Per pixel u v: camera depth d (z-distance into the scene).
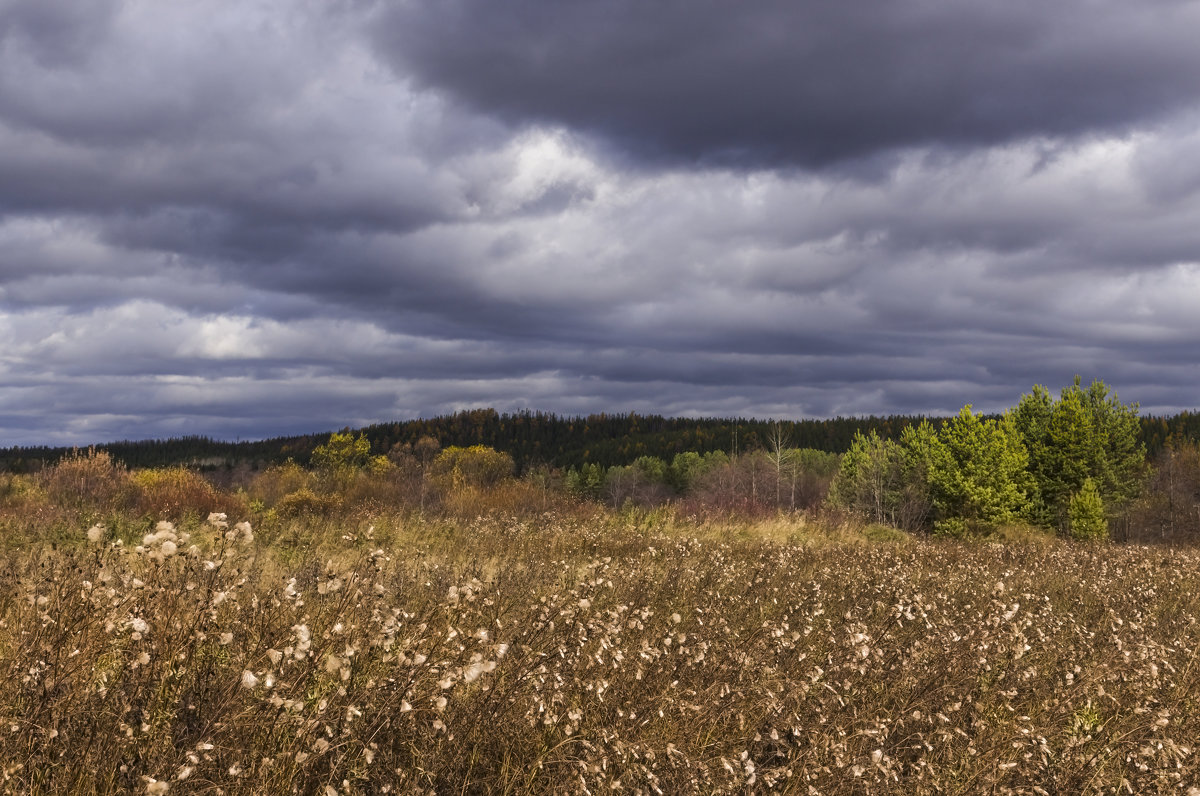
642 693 4.50
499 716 3.83
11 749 2.90
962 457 38.16
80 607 3.58
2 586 5.27
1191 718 5.06
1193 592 10.61
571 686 4.38
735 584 8.74
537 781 3.66
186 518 13.41
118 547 4.51
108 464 21.42
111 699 3.19
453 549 11.73
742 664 4.95
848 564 11.76
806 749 4.10
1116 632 6.98
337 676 3.71
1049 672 5.87
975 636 5.85
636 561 10.47
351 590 4.25
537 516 17.48
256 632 3.80
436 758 3.52
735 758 3.94
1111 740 4.70
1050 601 9.01
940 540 22.22
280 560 9.15
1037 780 4.24
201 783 2.86
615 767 3.70
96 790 2.86
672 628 5.79
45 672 3.21
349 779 3.16
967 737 4.48
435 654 3.72
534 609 5.29
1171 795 4.17
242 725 3.17
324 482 31.66
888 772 3.89
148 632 3.40
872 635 6.17
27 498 17.42
